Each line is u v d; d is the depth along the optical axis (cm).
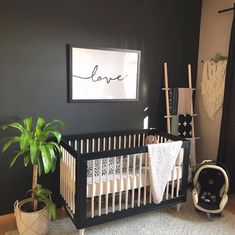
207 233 236
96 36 271
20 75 241
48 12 245
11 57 235
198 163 357
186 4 328
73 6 255
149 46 308
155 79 320
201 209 259
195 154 358
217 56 318
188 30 335
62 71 259
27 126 224
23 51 239
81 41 264
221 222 254
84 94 272
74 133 275
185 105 338
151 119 325
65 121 268
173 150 246
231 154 302
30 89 247
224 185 269
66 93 265
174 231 238
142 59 306
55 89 258
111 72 283
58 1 247
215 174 276
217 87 324
